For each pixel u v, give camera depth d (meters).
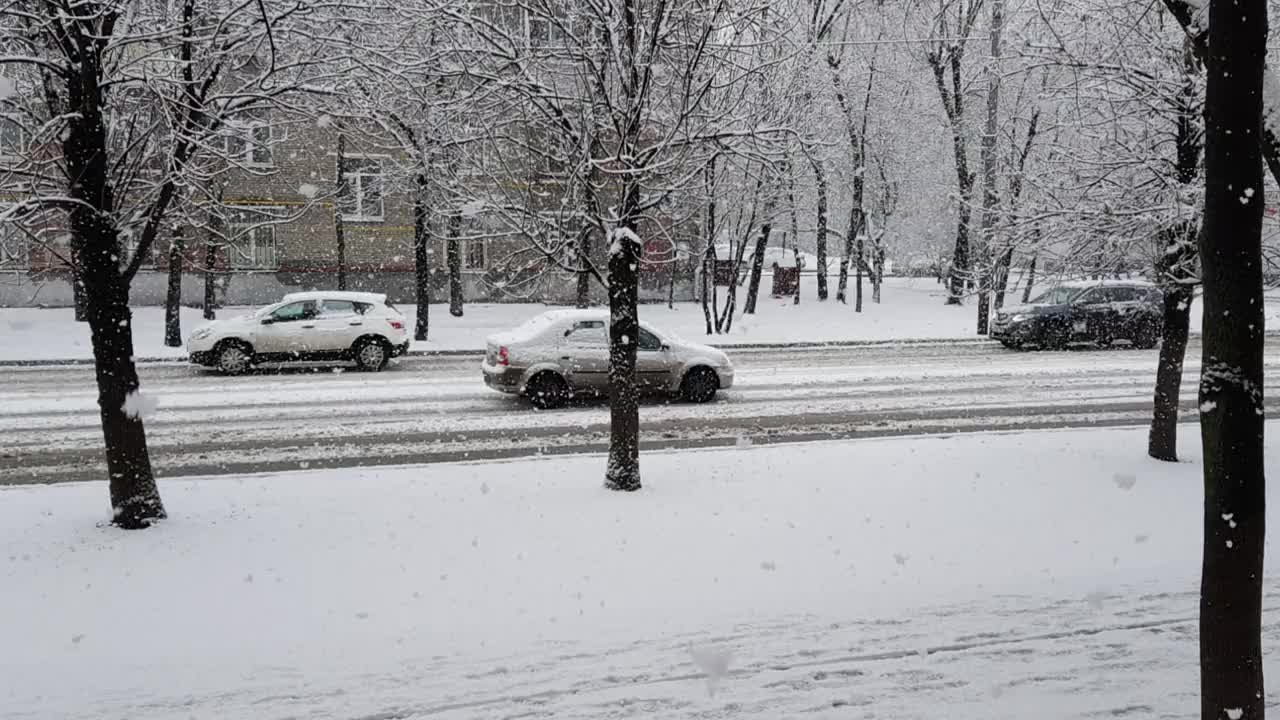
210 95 8.76
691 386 16.34
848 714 5.31
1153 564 7.82
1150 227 10.88
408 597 6.96
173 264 23.55
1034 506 9.50
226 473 11.09
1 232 8.73
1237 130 4.30
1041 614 6.76
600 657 5.98
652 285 37.09
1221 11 4.30
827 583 7.32
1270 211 11.09
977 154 33.09
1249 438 4.34
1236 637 4.36
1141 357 22.62
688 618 6.61
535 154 10.16
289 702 5.39
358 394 17.00
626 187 9.61
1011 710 5.40
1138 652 6.17
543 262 12.06
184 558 7.74
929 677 5.77
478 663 5.89
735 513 9.16
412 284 35.12
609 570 7.55
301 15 8.62
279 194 32.06
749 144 10.04
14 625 6.39
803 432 13.79
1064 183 11.50
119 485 8.51
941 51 28.03
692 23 9.72
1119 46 11.06
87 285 8.34
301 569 7.52
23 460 11.62
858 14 29.91
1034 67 11.71
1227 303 4.35
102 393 8.49
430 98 9.99
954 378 19.20
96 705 5.34
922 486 10.23
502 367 15.73
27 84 8.77
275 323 19.86
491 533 8.48
